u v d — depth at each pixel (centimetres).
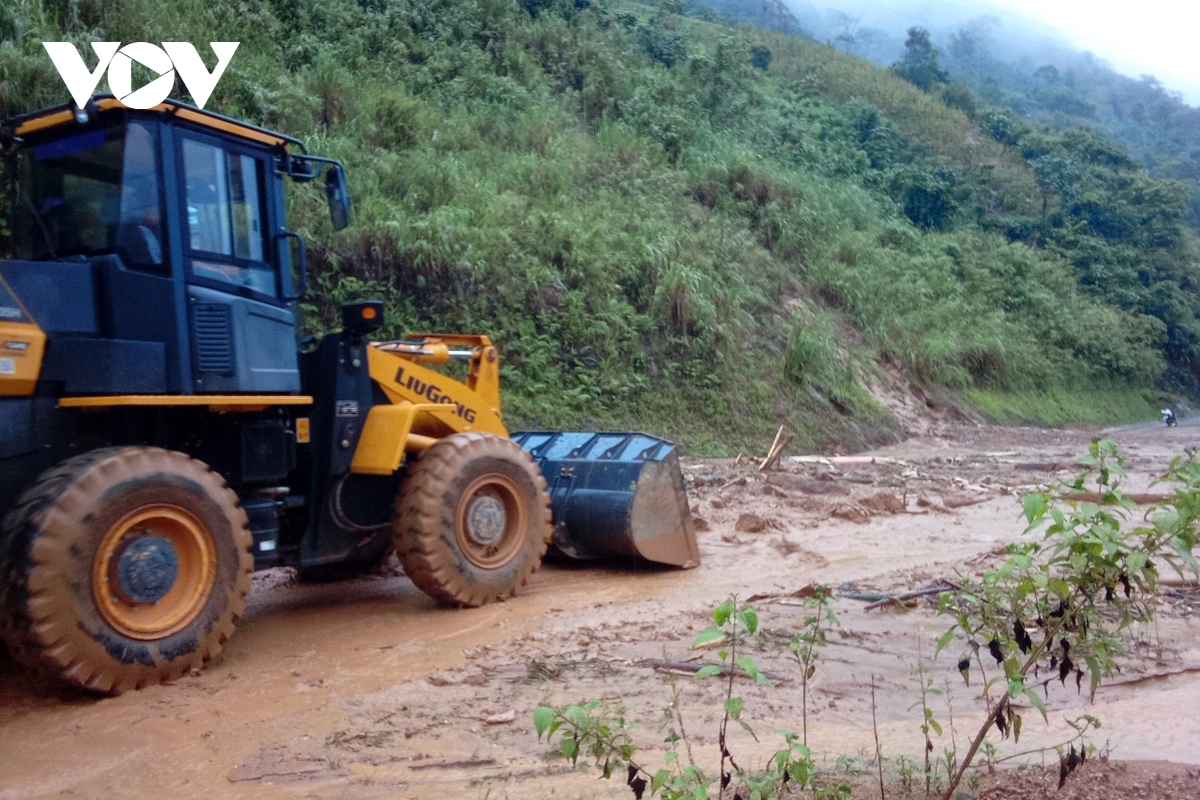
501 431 858
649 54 3306
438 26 2472
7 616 511
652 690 548
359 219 1619
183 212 618
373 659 618
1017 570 371
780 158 3262
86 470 531
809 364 2141
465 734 485
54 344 561
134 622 549
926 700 529
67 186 623
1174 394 4069
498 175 2009
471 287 1675
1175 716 497
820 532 1062
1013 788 387
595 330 1778
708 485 1348
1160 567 843
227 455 661
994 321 3203
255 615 745
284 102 1738
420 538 715
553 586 824
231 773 442
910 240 3344
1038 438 2477
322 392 728
